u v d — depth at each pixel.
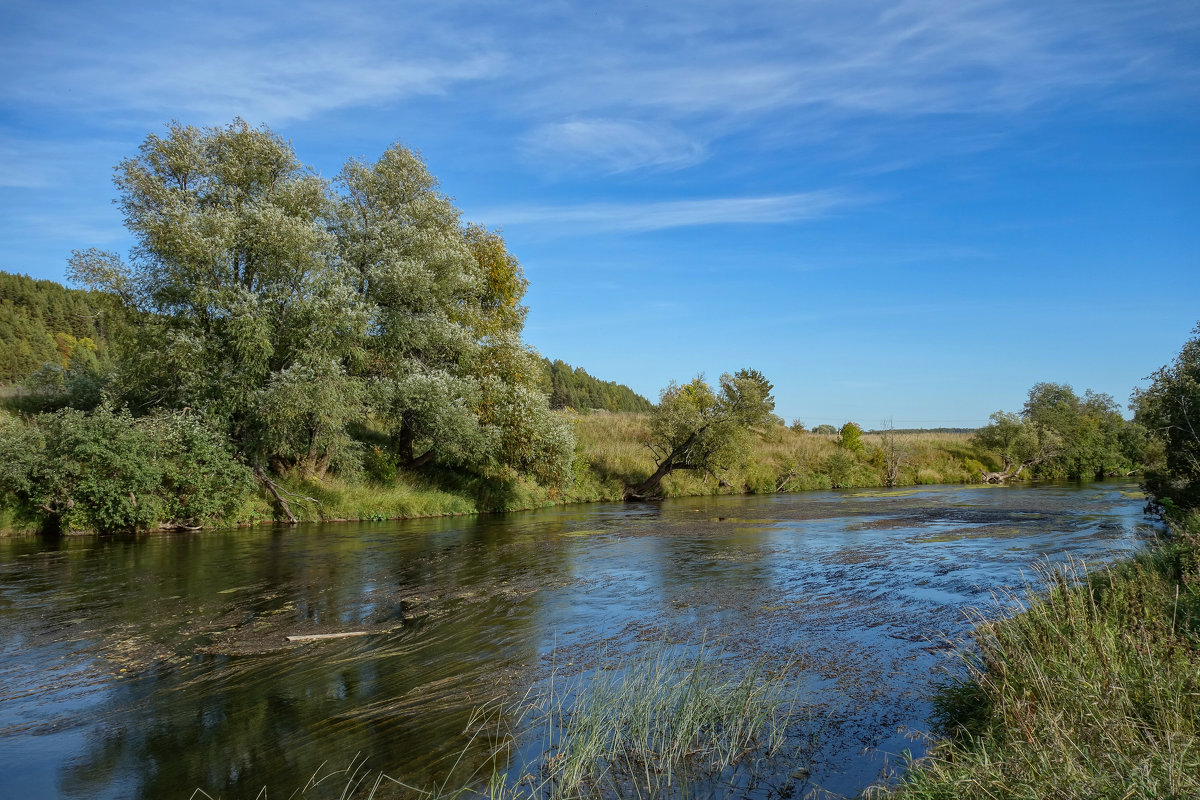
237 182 23.19
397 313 24.09
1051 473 47.97
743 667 7.59
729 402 33.28
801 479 39.06
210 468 20.00
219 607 10.58
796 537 18.16
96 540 17.78
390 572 13.34
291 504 22.47
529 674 7.48
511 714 6.43
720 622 9.52
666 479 34.91
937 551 15.34
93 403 23.48
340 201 25.00
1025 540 16.75
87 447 17.94
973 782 4.40
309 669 7.73
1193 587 7.43
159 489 19.33
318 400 20.52
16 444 18.03
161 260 20.98
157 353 20.38
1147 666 5.52
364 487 24.39
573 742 5.70
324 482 24.00
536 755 5.64
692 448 33.47
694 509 27.16
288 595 11.37
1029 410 51.00
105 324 22.28
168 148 22.05
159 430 19.53
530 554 15.52
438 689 7.09
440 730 6.10
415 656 8.16
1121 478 47.06
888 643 8.46
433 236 25.41
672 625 9.38
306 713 6.52
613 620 9.70
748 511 25.97
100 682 7.39
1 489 18.34
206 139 22.83
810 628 9.16
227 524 20.94
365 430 28.78
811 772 5.31
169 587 12.00
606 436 38.50
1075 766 4.27
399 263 23.83
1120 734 4.68
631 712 6.22
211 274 21.00
